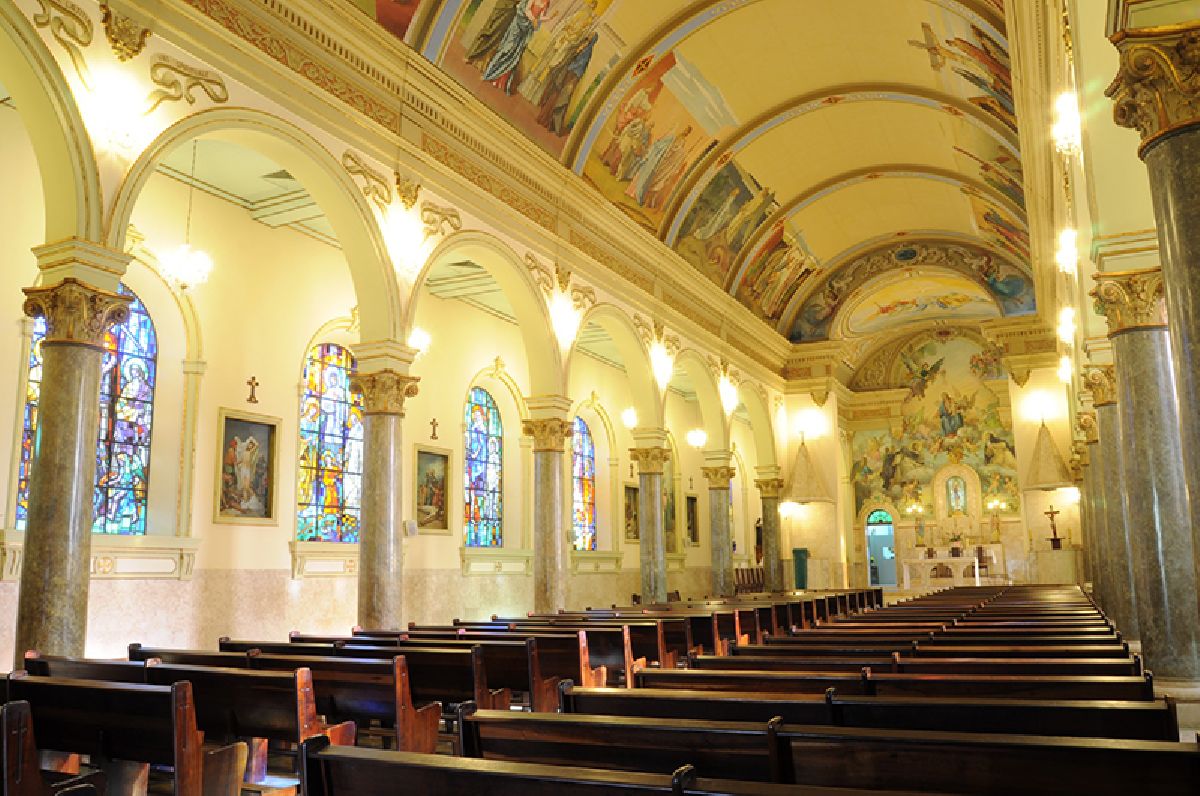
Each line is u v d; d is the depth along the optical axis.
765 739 3.79
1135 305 8.92
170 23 9.80
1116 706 4.35
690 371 23.22
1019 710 4.44
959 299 31.30
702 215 22.16
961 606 15.17
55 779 5.08
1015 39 12.16
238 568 14.53
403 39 12.92
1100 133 8.82
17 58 8.51
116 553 12.57
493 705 7.67
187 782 5.09
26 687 5.82
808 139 21.91
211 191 14.57
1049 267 20.27
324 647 8.78
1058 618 11.59
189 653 7.99
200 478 14.05
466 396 20.22
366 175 12.30
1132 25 5.68
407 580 17.98
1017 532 33.06
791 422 29.28
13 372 11.84
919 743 3.56
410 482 18.34
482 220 14.66
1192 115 5.46
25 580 8.41
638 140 18.55
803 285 28.91
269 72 10.98
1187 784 3.23
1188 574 8.61
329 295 16.78
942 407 35.16
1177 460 8.71
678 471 29.28
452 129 14.08
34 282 12.12
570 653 8.84
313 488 16.44
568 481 24.25
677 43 17.02
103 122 9.03
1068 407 24.92
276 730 6.14
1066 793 3.37
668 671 6.29
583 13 15.06
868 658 7.79
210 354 14.41
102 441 13.02
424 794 3.34
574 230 17.47
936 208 25.45
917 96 19.27
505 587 20.75
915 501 34.97
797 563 27.89
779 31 17.59
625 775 3.03
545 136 16.34
